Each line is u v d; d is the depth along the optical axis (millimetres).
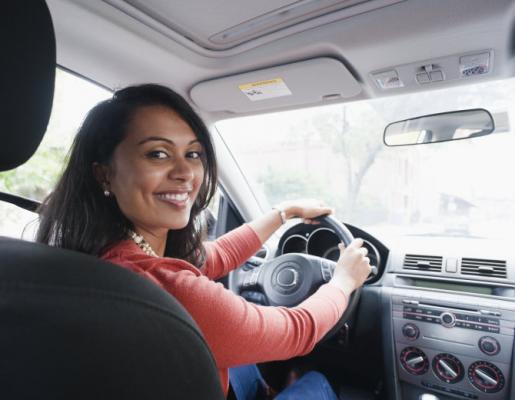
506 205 1593
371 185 2025
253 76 1346
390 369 1420
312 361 1647
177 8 1049
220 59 1302
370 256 1538
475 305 1286
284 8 1031
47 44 580
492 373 1253
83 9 1047
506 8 881
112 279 372
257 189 2064
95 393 344
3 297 298
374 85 1322
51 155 1321
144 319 361
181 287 687
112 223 826
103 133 801
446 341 1324
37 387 318
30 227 1084
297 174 2168
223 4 1025
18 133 558
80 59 1281
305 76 1298
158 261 718
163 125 793
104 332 335
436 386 1343
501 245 1395
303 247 1652
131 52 1251
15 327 299
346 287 1038
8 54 532
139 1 1026
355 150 2074
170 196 817
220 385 456
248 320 738
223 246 1296
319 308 903
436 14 935
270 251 1711
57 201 837
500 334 1240
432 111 1475
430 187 1771
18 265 336
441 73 1201
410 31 1003
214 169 967
